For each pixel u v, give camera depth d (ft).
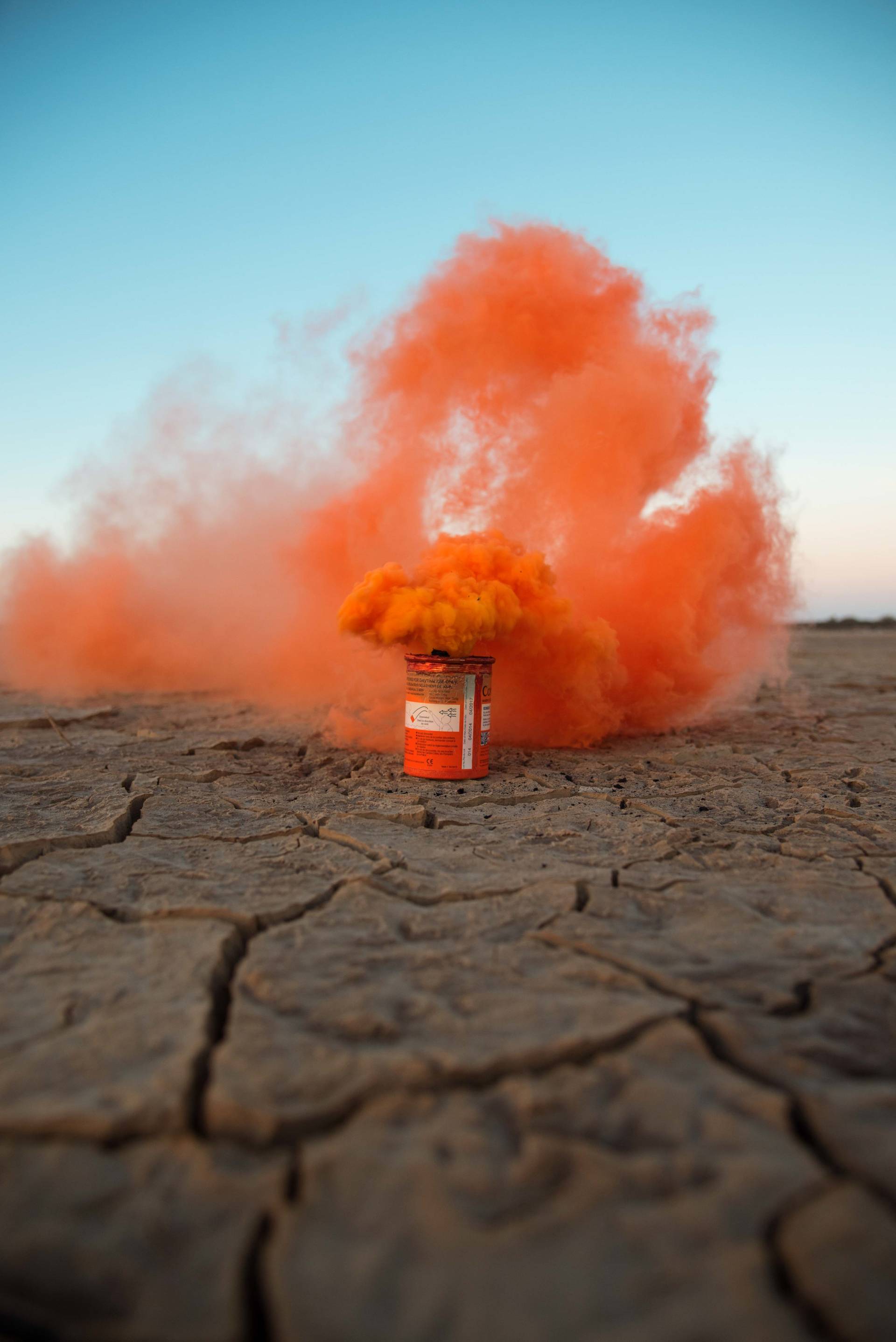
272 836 11.09
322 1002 6.30
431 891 8.86
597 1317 3.51
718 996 6.44
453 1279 3.70
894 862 9.91
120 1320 3.54
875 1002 6.37
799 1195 4.19
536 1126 4.78
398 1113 4.90
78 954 7.18
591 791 13.65
